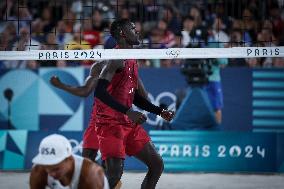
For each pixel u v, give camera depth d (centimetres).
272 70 1961
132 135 1185
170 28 2250
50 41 2061
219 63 2064
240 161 1959
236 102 1972
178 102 1981
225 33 2183
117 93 1166
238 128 1977
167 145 1969
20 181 1761
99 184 798
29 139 1988
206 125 1984
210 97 1978
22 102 2002
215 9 2342
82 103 1989
